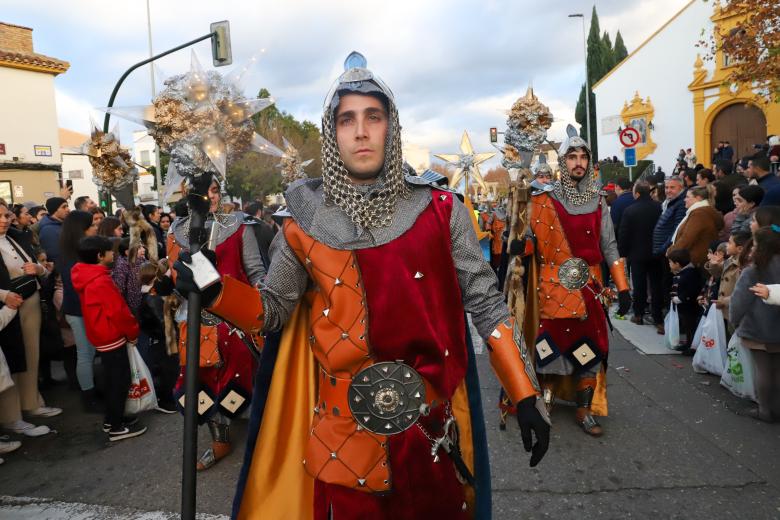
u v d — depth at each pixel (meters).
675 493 3.15
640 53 27.52
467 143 13.09
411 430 1.61
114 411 4.27
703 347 5.14
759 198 5.30
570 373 3.96
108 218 5.30
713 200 6.89
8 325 4.41
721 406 4.40
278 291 1.74
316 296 1.74
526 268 4.12
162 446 4.18
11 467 3.95
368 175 1.66
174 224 3.57
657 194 8.70
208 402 3.61
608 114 30.02
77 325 5.06
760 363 4.04
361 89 1.63
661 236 6.64
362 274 1.59
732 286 4.72
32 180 21.23
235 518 1.83
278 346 1.87
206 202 1.70
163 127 1.89
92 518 3.21
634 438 3.87
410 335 1.58
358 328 1.60
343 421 1.64
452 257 1.70
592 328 3.89
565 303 3.85
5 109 20.38
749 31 12.62
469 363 1.85
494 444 3.88
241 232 3.47
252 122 2.01
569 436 3.94
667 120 26.75
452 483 1.67
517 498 3.16
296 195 1.73
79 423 4.75
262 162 22.83
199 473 3.65
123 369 4.28
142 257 5.09
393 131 1.64
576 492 3.21
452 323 1.69
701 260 5.69
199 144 1.86
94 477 3.74
